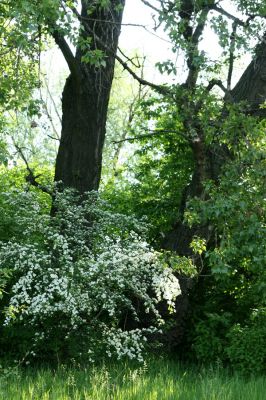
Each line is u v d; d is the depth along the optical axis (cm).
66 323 1262
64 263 1205
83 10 1421
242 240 976
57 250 1249
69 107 1462
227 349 1255
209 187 1028
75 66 1373
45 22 1039
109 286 1241
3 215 1337
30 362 1288
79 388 1023
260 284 1025
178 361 1401
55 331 1273
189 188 1512
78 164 1441
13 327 1285
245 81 1484
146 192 1912
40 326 1289
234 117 1091
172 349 1455
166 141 1911
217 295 1546
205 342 1357
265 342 1247
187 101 1257
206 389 950
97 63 1084
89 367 1220
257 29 1195
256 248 948
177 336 1449
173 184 1856
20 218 1291
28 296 1167
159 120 1914
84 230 1318
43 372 1144
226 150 1395
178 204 1805
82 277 1205
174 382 1084
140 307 1400
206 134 1199
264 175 993
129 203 1892
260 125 1090
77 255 1269
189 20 1176
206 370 1264
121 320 1415
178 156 1853
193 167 1830
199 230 1462
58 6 975
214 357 1356
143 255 1259
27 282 1173
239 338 1280
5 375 1064
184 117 1260
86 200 1362
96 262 1196
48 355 1297
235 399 950
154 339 1427
